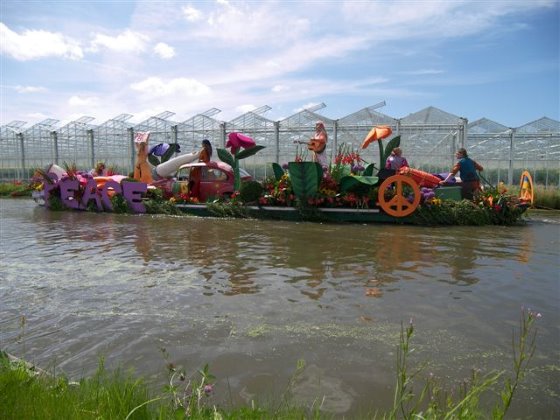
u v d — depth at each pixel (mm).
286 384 3111
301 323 4309
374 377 3211
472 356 3555
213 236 10039
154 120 31344
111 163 32312
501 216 12406
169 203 15297
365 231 10930
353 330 4113
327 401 2883
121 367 3387
